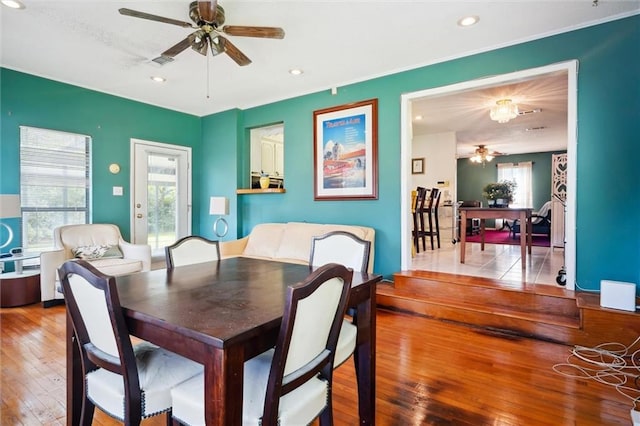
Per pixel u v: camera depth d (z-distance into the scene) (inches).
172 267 82.9
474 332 112.1
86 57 133.3
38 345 100.5
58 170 159.6
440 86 137.0
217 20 92.0
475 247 242.4
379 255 155.2
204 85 165.5
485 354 95.7
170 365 51.8
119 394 45.9
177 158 209.0
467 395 75.1
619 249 107.2
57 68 144.1
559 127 248.5
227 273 73.8
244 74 151.2
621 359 91.7
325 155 170.6
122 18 105.5
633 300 94.7
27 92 148.3
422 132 262.5
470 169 426.0
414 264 166.2
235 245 176.6
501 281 129.0
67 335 56.7
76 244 152.8
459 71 132.7
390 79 150.2
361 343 64.2
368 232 150.5
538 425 64.7
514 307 116.6
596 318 97.6
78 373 57.2
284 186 188.7
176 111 207.8
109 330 45.1
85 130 167.2
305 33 114.0
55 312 130.0
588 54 110.0
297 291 38.2
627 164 105.8
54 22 107.5
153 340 44.7
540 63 117.3
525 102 184.7
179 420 44.9
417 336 108.9
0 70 140.9
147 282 64.4
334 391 77.4
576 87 111.9
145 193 192.5
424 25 109.3
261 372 49.7
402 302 131.7
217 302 50.7
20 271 140.5
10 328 113.7
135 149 187.8
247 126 203.6
